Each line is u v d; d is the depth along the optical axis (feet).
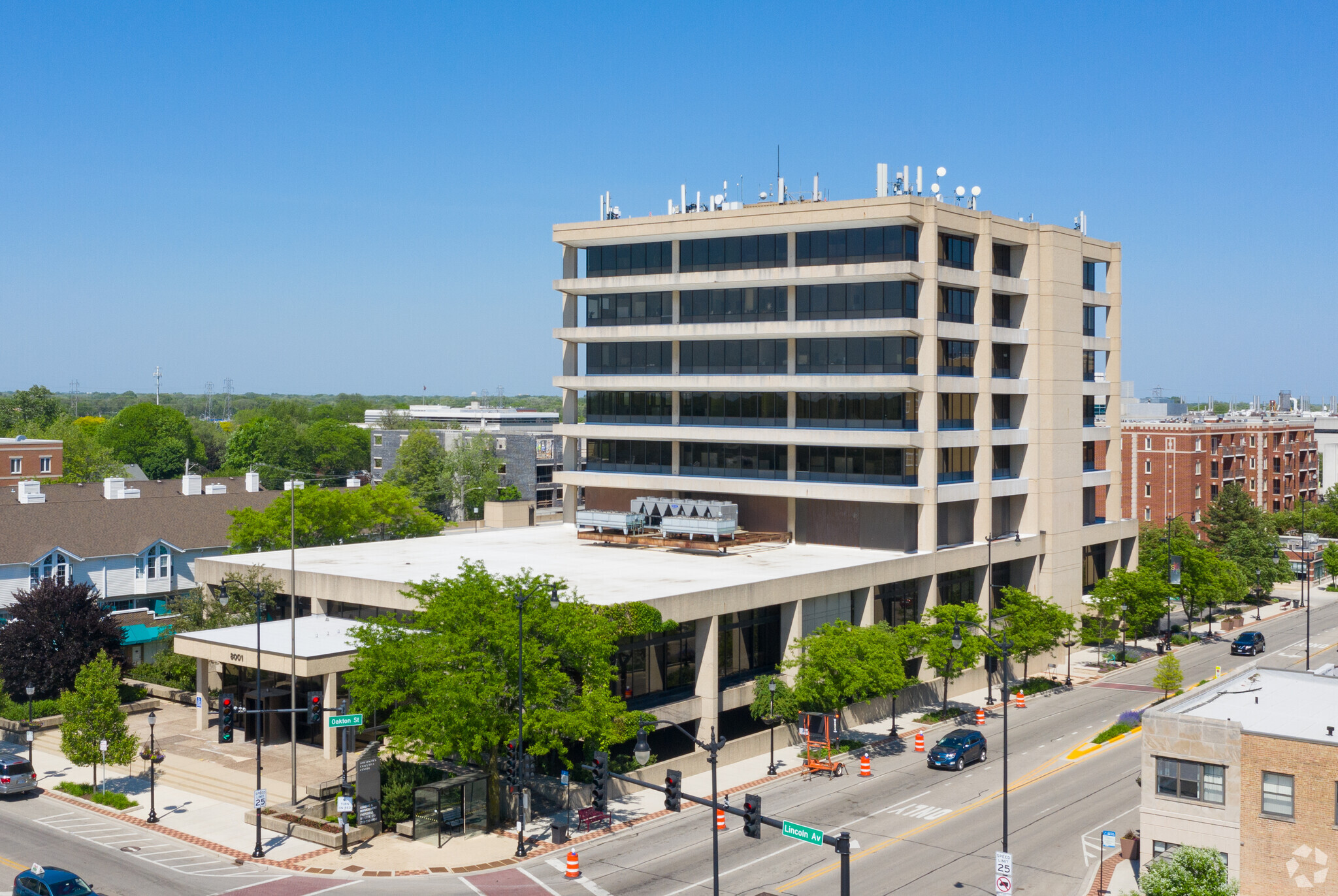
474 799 163.94
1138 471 453.99
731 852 154.51
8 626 224.94
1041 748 206.69
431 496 519.60
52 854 154.81
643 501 285.02
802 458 274.36
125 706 225.56
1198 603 314.96
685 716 205.87
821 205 261.24
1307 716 133.08
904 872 145.69
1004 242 284.41
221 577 248.73
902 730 221.05
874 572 245.24
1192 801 125.39
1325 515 463.01
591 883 143.54
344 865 150.92
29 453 431.02
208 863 151.53
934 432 256.52
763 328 268.41
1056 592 291.38
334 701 192.54
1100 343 313.12
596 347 304.09
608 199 306.14
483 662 160.25
